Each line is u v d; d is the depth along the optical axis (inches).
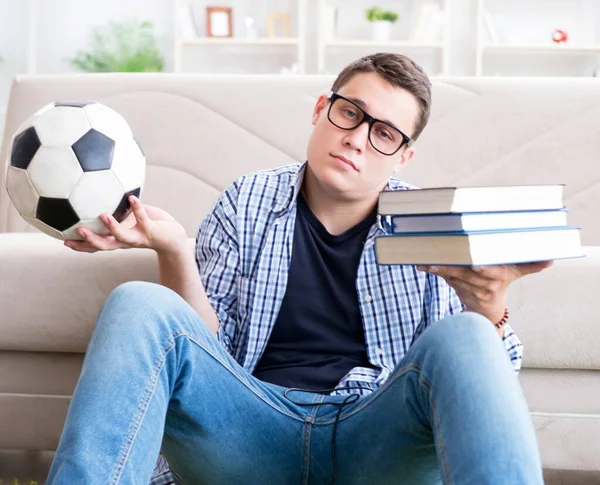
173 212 94.9
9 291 70.8
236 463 47.2
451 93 96.3
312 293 54.4
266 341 53.9
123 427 39.2
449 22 223.1
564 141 95.0
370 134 51.3
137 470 39.4
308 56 230.4
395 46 223.8
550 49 221.1
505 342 51.0
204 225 58.5
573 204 93.9
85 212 47.7
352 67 53.4
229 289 55.8
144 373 40.8
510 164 94.6
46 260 70.8
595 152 94.7
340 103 52.0
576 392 71.1
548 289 69.7
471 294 48.1
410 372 41.9
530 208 46.7
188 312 44.4
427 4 221.8
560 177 94.5
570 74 232.2
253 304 54.0
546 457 71.0
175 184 95.3
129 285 44.1
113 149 48.3
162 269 52.4
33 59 212.4
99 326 42.2
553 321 69.6
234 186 57.9
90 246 49.6
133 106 97.2
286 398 48.9
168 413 45.9
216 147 96.0
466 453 35.7
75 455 37.6
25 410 73.2
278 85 97.7
